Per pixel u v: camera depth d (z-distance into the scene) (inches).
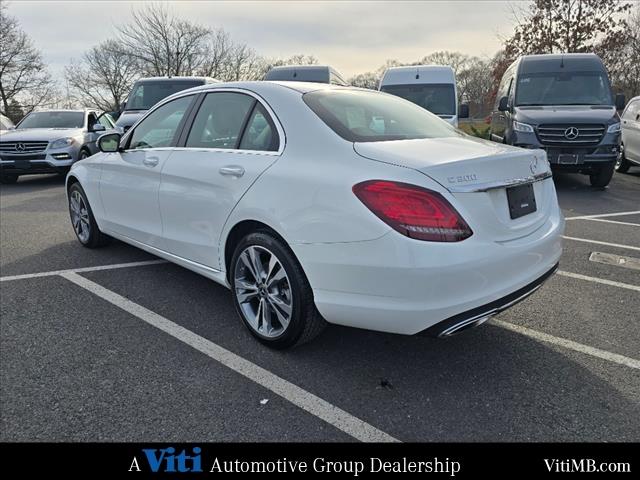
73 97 1790.1
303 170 102.5
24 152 392.2
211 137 131.3
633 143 409.7
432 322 89.2
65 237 222.2
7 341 120.8
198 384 102.3
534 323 130.5
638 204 290.8
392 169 91.1
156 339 121.9
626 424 89.1
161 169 141.5
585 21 778.8
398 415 92.5
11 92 1530.5
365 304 93.5
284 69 466.6
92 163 182.2
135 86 467.5
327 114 111.0
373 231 88.9
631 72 900.6
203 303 144.5
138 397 97.8
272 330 115.1
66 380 103.8
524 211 103.0
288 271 105.3
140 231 158.6
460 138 120.6
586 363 110.1
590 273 168.6
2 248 204.2
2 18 1470.2
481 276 89.7
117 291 153.9
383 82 443.5
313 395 98.6
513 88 358.9
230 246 123.5
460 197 88.6
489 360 111.9
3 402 96.1
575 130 309.9
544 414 92.4
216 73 1647.4
